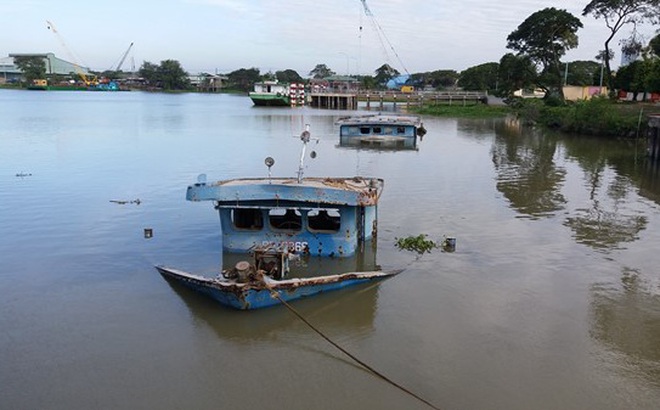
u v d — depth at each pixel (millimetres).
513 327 12188
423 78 169500
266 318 12469
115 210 21312
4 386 9891
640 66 68375
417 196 24359
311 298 13453
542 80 86750
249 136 48500
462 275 15062
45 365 10570
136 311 12758
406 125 47344
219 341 11523
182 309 12867
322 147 41938
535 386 10062
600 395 9844
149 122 61688
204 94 194875
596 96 64188
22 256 16203
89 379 10141
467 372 10453
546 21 82438
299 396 9703
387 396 9719
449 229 19266
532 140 49812
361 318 12547
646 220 21016
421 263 15930
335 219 16406
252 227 15953
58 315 12570
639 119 47781
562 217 21188
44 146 39344
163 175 28594
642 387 10102
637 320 12617
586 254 16859
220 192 15125
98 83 197375
